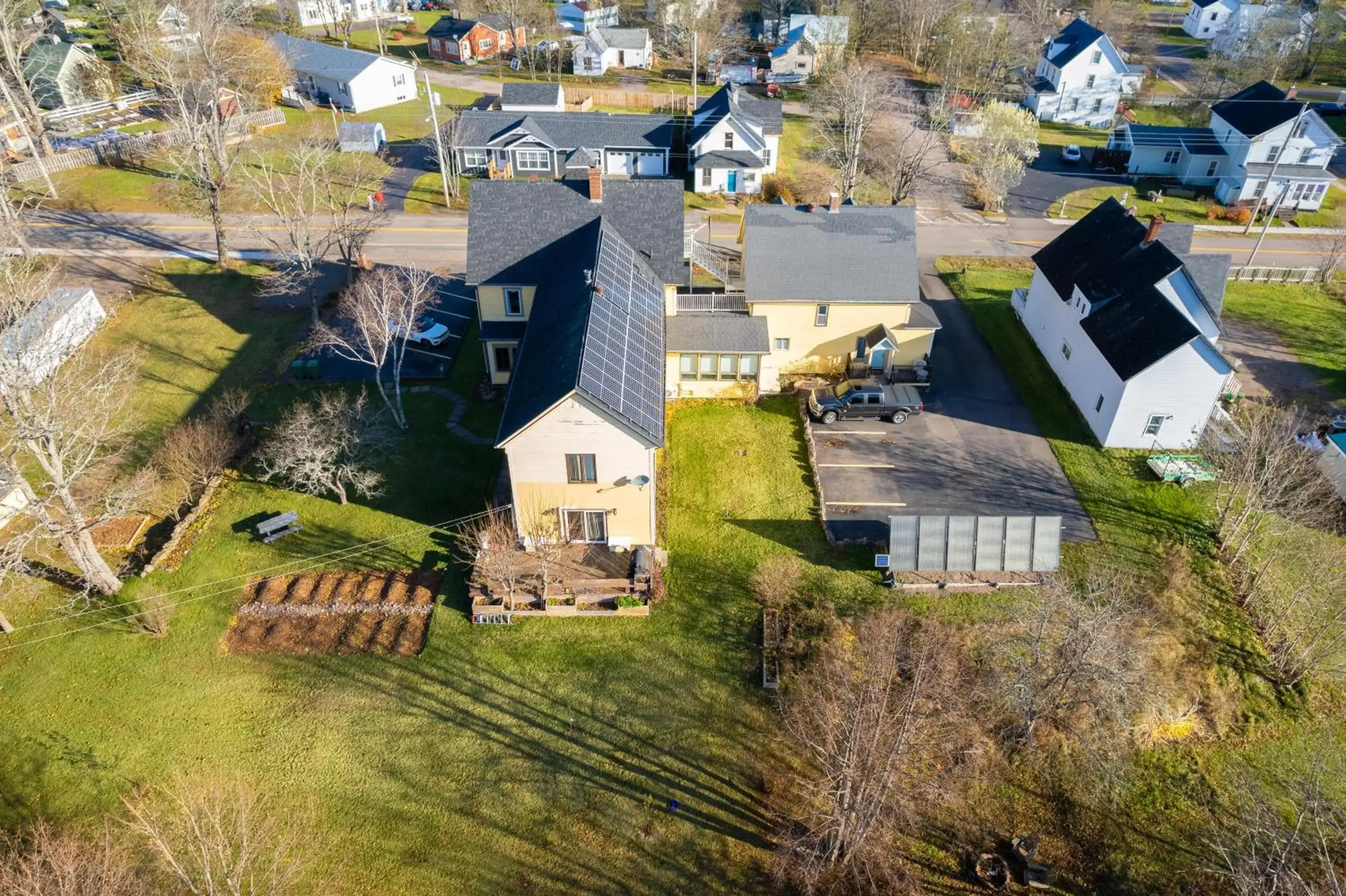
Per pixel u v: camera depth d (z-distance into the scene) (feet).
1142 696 85.66
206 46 211.82
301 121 258.16
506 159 225.97
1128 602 98.84
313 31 363.35
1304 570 105.40
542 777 80.94
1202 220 215.10
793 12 369.91
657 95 293.84
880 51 354.33
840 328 139.23
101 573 97.81
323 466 117.29
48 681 89.35
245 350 146.41
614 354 103.45
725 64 331.57
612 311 111.45
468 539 102.63
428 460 121.19
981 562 102.73
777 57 311.06
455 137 216.13
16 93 228.22
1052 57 297.12
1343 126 287.07
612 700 88.43
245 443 123.34
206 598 99.19
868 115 227.20
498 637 94.99
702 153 221.46
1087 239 145.59
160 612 94.53
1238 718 89.25
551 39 336.90
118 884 63.93
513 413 100.63
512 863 74.02
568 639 94.99
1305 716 89.35
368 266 175.01
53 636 94.32
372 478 110.32
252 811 77.05
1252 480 105.19
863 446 126.72
